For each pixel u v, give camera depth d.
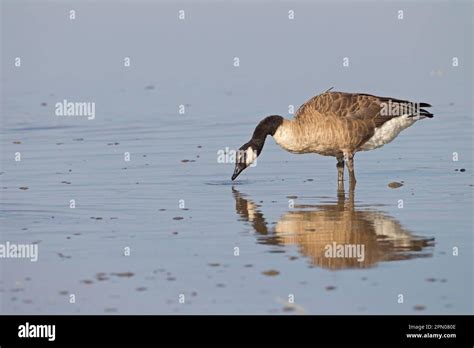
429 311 11.72
